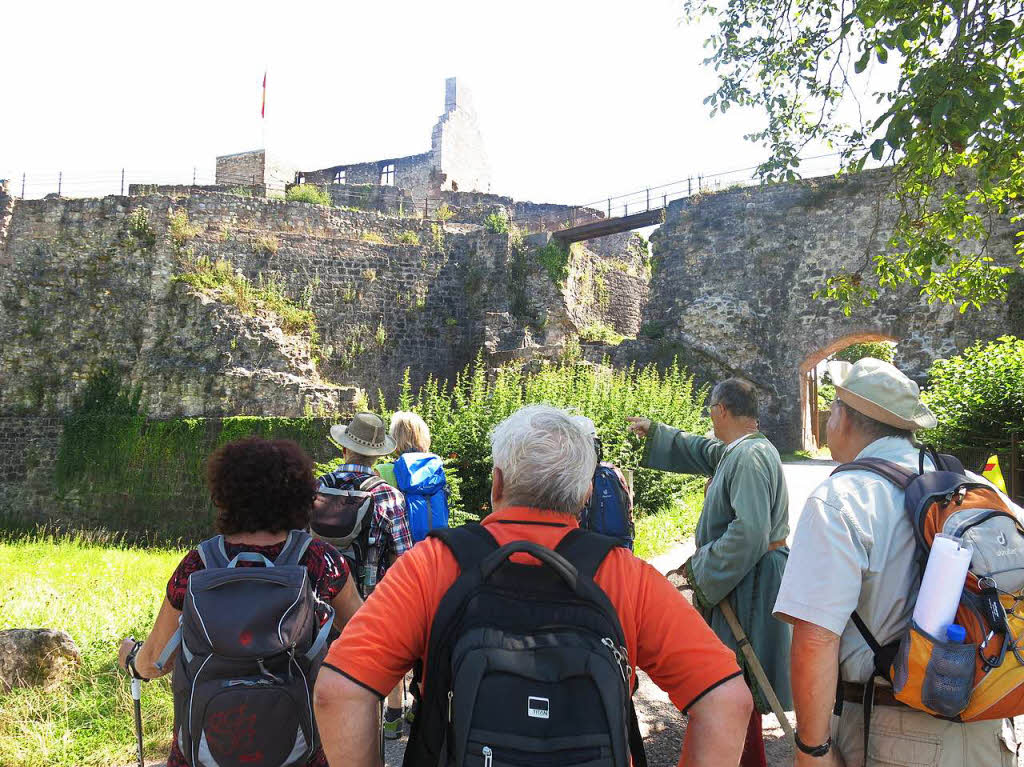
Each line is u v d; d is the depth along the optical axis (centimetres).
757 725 329
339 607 266
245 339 2348
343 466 400
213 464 259
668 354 2548
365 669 171
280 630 217
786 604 224
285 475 257
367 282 2758
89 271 2550
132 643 279
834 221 2391
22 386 2464
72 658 514
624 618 179
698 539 366
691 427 1426
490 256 2886
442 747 159
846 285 791
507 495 197
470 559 180
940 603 204
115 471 2181
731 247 2545
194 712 211
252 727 210
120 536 2102
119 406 2369
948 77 504
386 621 175
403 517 387
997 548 211
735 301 2505
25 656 492
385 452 400
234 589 223
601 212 3494
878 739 224
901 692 210
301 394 2175
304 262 2698
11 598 870
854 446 260
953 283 768
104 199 2591
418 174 3981
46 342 2498
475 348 2786
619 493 390
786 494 349
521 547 172
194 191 3175
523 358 2300
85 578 1080
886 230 2305
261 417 1989
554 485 192
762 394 2425
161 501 2105
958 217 707
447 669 163
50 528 2178
